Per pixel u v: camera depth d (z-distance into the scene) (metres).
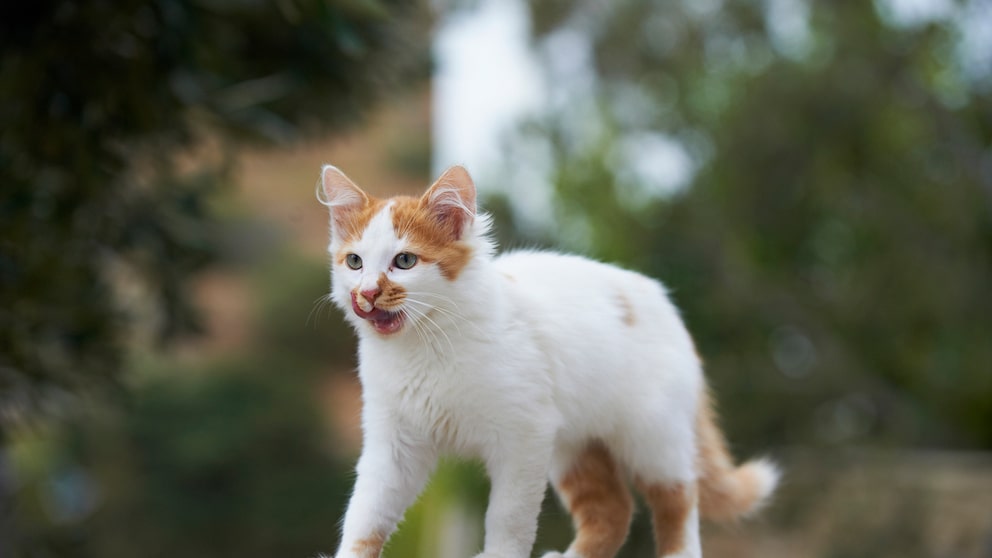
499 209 14.08
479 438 3.73
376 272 3.67
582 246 14.12
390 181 19.08
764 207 14.99
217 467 16.64
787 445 14.52
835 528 12.09
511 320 3.72
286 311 18.27
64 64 6.05
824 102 14.30
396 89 8.21
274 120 7.54
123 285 8.71
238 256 18.41
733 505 4.46
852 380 14.98
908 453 14.06
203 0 6.44
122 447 16.50
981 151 14.59
